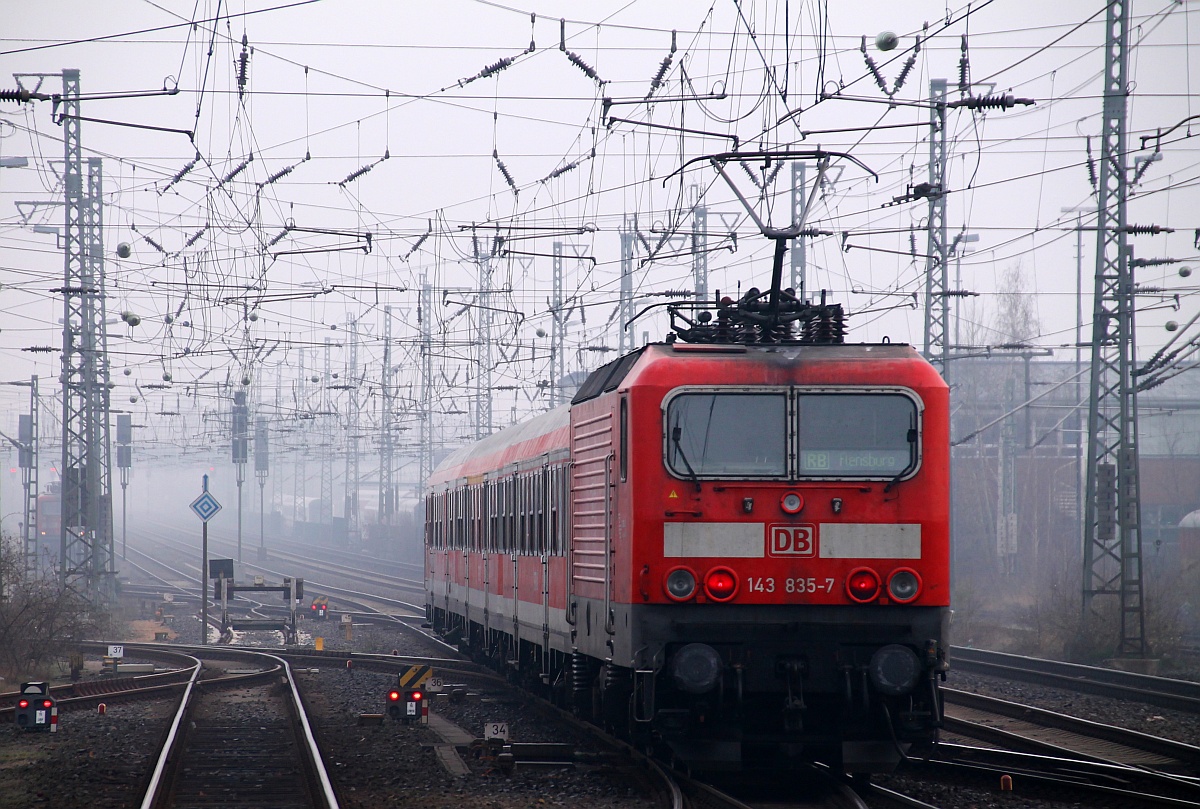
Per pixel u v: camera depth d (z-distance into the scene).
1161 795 46.44
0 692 91.25
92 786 51.22
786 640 45.19
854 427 45.91
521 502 74.50
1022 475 192.75
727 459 45.69
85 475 151.62
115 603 162.75
